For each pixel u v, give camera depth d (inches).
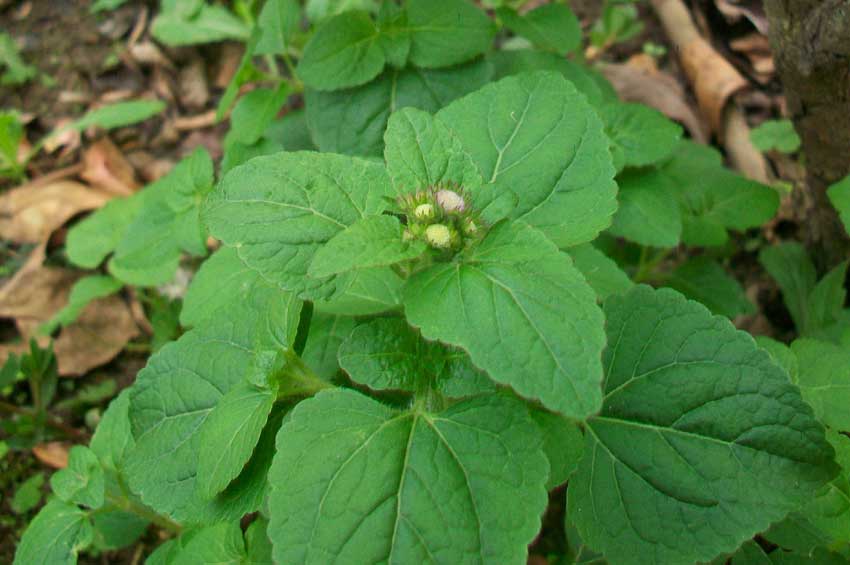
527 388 6.2
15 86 18.1
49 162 17.1
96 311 14.7
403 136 7.6
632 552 7.6
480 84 12.4
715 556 7.4
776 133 14.7
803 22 9.8
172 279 14.8
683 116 16.0
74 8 19.0
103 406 14.2
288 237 7.4
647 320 8.1
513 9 12.9
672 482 7.7
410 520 6.7
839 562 8.4
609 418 8.0
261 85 17.6
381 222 6.9
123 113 16.3
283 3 12.7
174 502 8.0
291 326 7.8
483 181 7.8
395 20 12.4
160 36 16.4
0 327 15.0
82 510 9.6
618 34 17.0
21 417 12.9
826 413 8.7
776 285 14.0
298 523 6.8
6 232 15.9
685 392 7.8
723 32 16.5
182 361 8.6
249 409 7.6
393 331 7.6
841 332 11.4
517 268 6.7
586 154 8.3
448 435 7.1
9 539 12.7
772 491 7.4
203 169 11.7
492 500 6.8
